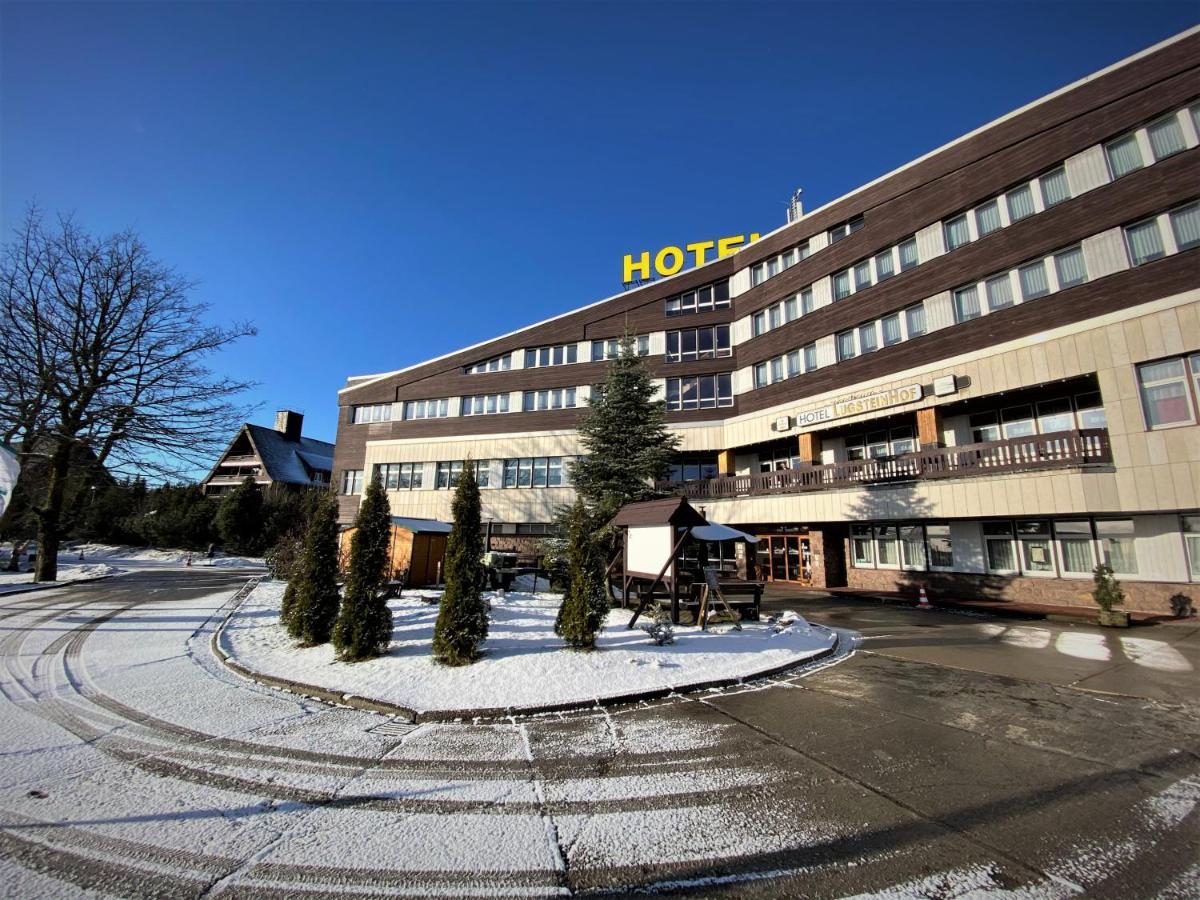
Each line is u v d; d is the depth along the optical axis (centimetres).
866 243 2122
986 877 326
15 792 435
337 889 316
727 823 390
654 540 1177
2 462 1177
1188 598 1372
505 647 878
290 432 5934
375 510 906
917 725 595
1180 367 1352
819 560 2239
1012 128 1728
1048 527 1667
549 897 309
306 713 642
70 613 1381
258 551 4181
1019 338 1653
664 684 718
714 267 2775
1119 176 1498
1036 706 662
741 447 2591
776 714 633
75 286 2212
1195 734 566
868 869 335
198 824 389
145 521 4431
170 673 820
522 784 455
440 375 3431
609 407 1923
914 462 1845
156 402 2216
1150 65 1466
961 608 1612
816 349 2280
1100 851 354
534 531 2973
